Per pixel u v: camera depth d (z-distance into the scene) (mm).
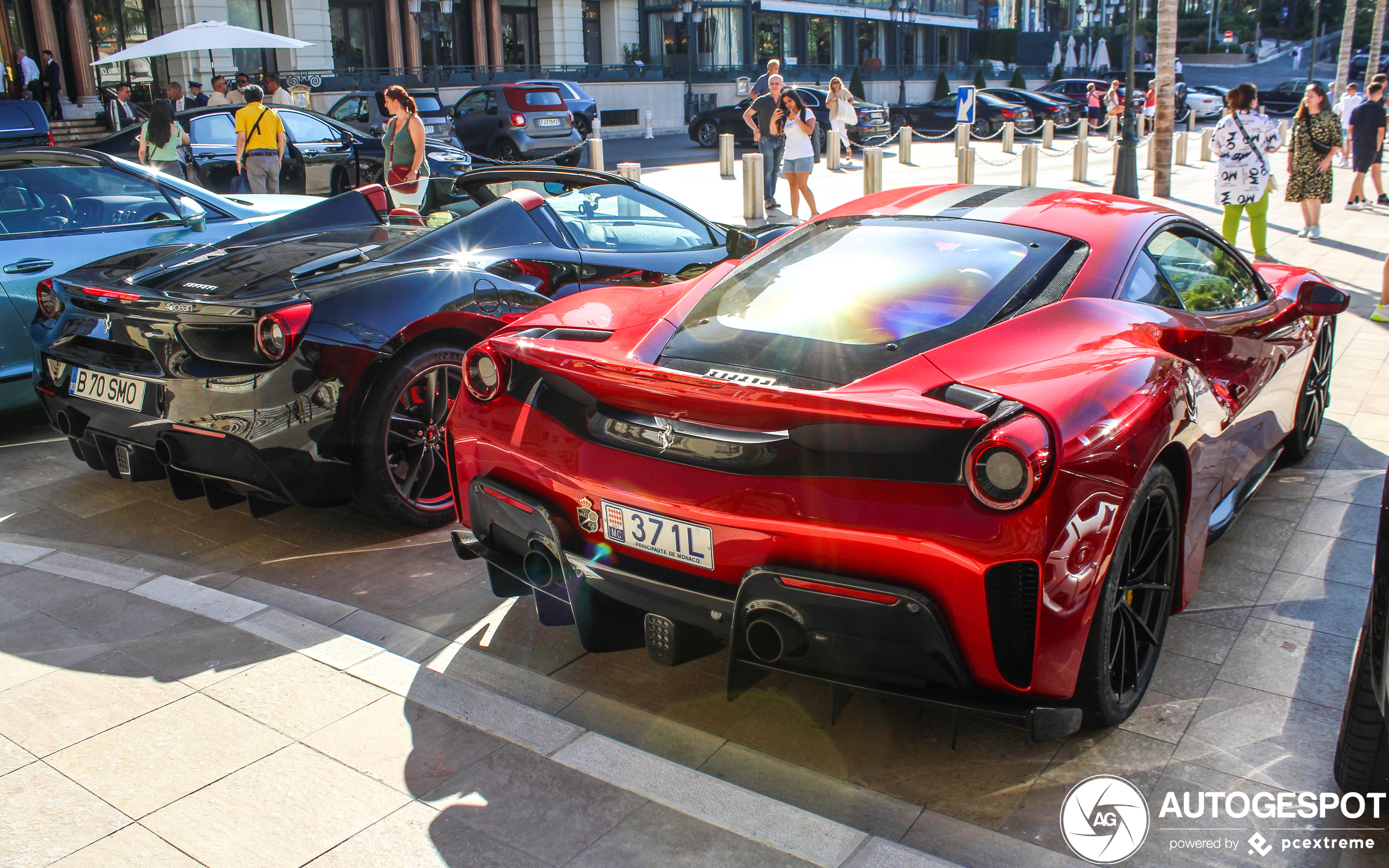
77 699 2688
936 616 2064
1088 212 3061
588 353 2574
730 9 36531
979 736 2541
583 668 2895
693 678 2848
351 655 2920
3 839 2148
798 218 12766
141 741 2498
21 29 21109
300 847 2127
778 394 2141
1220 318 3150
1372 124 12875
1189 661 2855
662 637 2492
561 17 32281
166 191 5613
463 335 3854
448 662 2922
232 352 3416
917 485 2084
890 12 43688
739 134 24766
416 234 4297
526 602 3322
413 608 3289
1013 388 2154
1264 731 2521
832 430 2145
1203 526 2783
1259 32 79062
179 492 3758
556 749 2451
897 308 2600
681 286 3094
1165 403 2350
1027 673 2105
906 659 2146
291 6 25406
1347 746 2174
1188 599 2746
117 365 3680
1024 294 2619
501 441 2701
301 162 12430
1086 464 2072
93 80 22219
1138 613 2559
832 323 2576
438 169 13570
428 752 2455
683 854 2080
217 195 5871
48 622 3135
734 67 36469
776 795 2318
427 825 2189
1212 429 2699
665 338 2682
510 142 18219
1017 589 2057
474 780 2342
